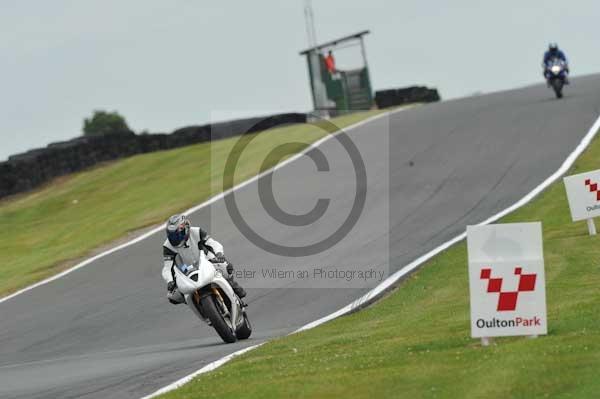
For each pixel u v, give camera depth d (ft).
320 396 103.71
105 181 437.99
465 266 199.82
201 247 161.27
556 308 142.00
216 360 137.69
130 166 456.86
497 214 251.80
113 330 194.49
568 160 302.25
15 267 303.48
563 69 418.51
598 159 295.89
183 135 522.88
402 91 569.23
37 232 370.32
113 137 497.46
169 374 131.23
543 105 407.85
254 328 177.47
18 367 166.30
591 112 371.35
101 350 175.73
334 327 161.68
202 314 161.99
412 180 309.01
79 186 437.58
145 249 280.51
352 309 181.06
